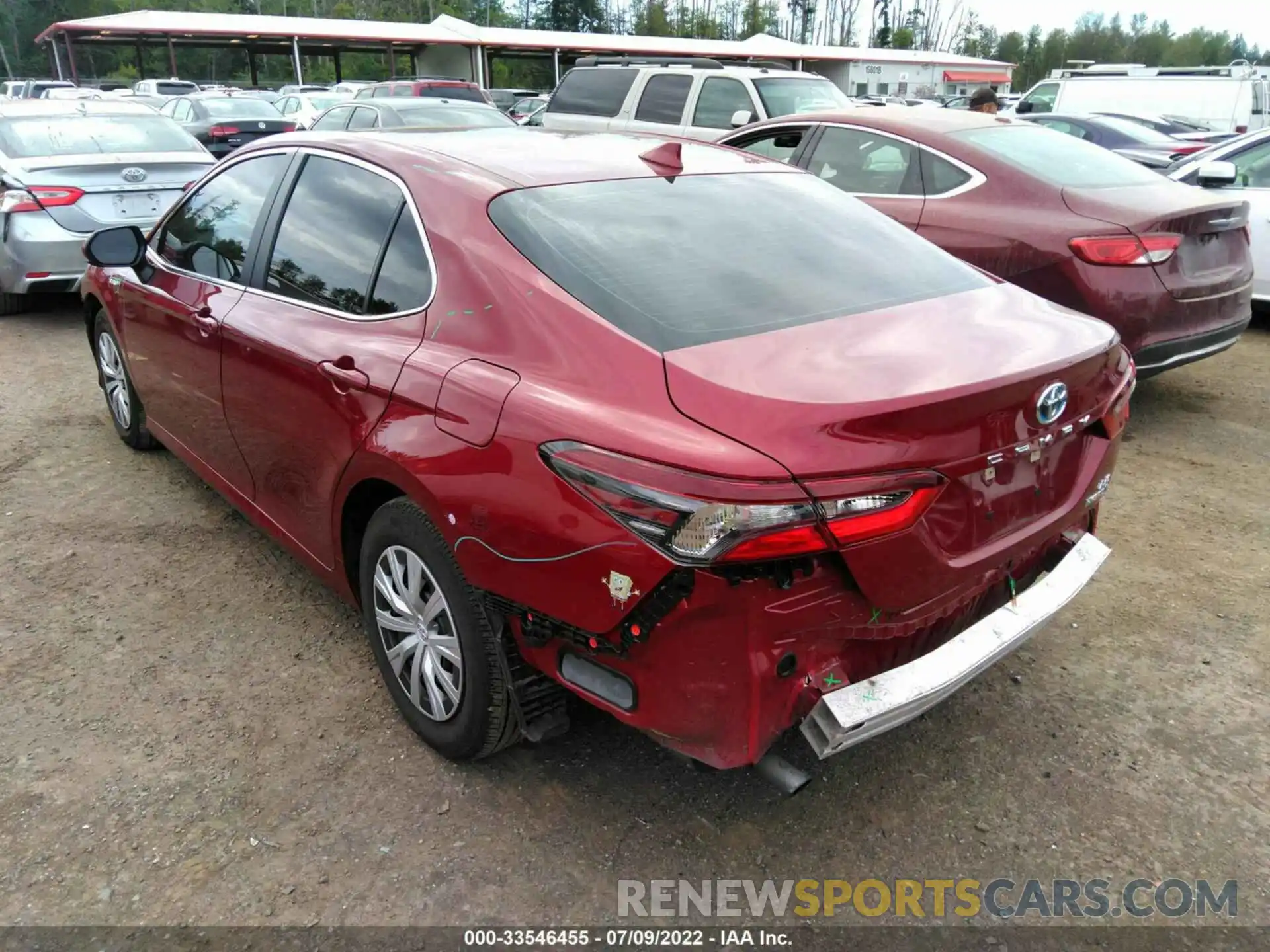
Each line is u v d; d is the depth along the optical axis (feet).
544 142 10.37
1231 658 10.82
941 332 7.82
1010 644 7.75
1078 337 8.17
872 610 6.73
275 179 11.07
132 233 12.92
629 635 6.64
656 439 6.44
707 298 7.80
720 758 6.77
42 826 8.09
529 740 8.69
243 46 130.41
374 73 195.62
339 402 8.90
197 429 12.30
